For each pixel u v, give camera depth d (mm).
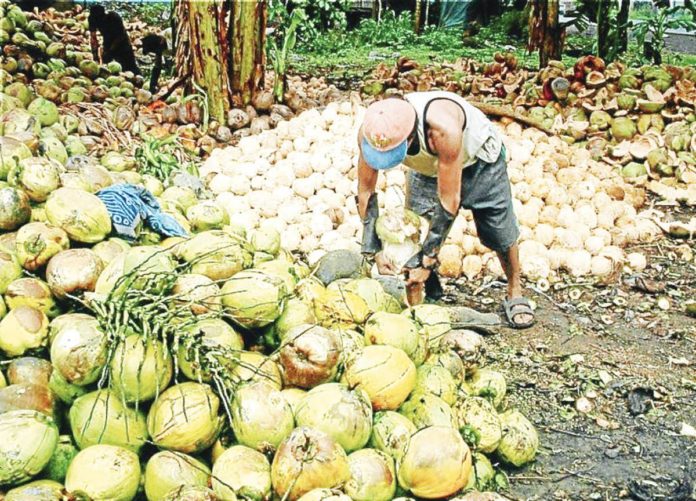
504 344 4539
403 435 2697
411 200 4238
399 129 3193
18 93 6887
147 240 3340
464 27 17422
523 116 7414
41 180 3209
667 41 17438
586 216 5832
